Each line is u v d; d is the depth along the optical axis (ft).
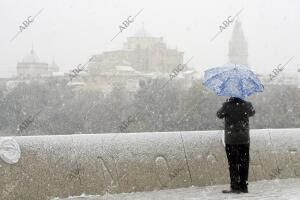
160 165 39.17
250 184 43.09
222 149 42.98
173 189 39.32
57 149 34.55
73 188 34.83
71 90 360.69
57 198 33.91
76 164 35.19
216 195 36.73
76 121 318.86
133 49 607.37
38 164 33.42
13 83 366.63
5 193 31.65
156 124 288.51
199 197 35.65
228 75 38.19
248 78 38.24
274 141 47.03
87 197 34.83
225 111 38.27
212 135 42.63
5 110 319.06
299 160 48.29
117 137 37.65
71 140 35.40
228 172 42.86
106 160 36.65
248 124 38.45
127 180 37.32
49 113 318.45
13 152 32.27
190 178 40.60
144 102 303.07
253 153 45.34
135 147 38.27
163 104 294.87
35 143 33.63
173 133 40.52
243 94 37.81
